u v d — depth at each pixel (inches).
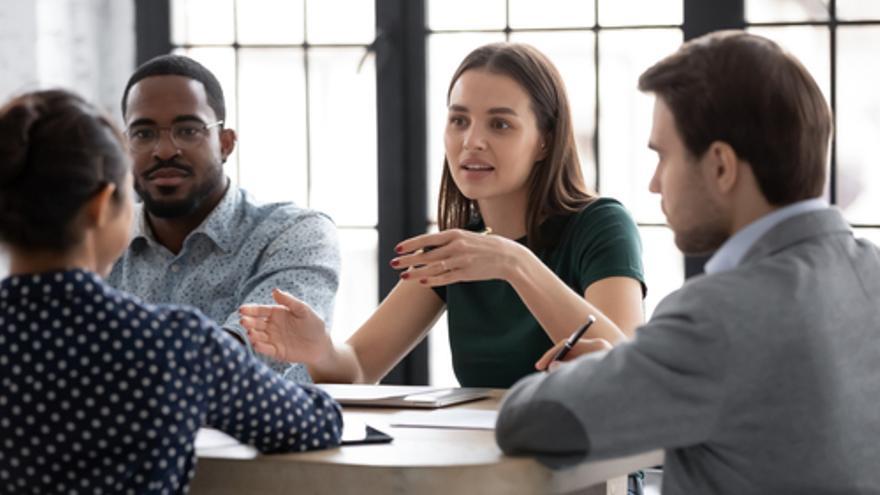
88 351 66.6
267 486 73.2
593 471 76.6
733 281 67.1
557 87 112.5
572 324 96.2
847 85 158.2
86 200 67.9
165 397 67.2
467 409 91.7
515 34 170.4
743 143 69.1
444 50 173.6
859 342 69.6
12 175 66.9
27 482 67.8
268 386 72.5
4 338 67.3
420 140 174.9
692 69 70.7
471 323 112.8
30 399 66.7
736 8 160.9
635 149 166.6
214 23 182.5
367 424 84.5
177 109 120.5
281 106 181.3
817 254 68.9
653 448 66.7
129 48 183.3
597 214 111.2
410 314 117.2
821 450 67.4
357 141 178.9
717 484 68.4
